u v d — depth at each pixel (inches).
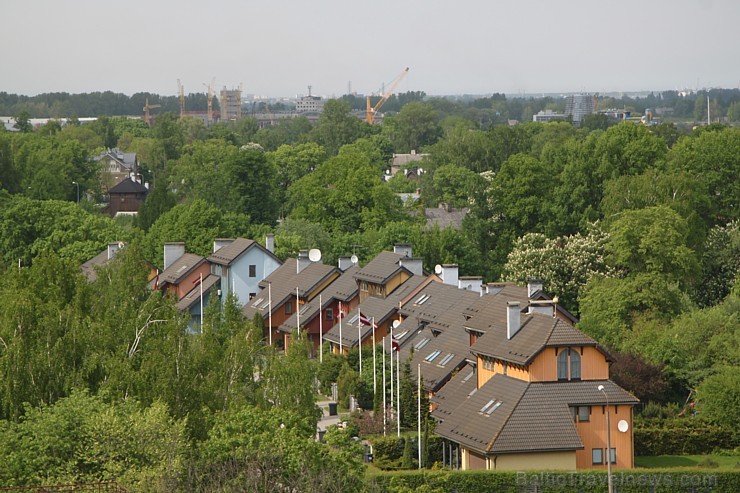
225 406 5757.9
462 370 7317.9
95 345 5989.2
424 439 6466.5
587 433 6176.2
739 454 6786.4
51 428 4475.9
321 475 3951.8
